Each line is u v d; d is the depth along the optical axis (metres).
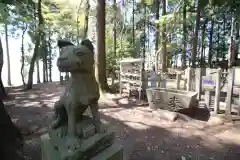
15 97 7.18
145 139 3.67
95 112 1.87
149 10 13.96
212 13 9.30
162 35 11.32
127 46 13.41
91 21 12.19
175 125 4.37
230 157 3.04
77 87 1.68
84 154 1.62
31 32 10.15
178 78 6.22
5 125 3.04
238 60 9.84
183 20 10.71
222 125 4.25
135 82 6.42
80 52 1.58
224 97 5.21
